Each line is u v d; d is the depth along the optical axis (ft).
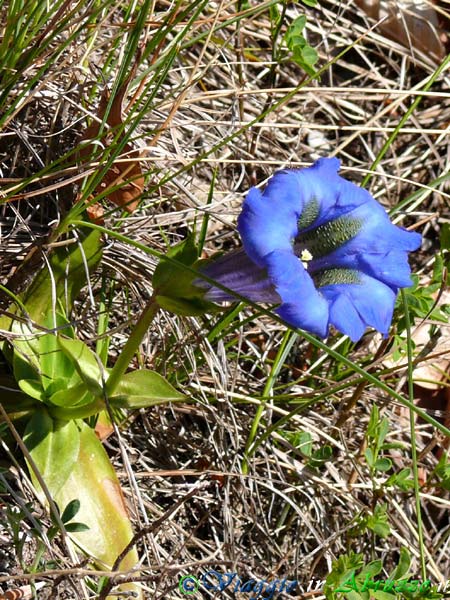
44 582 1.33
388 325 1.26
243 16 1.51
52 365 1.39
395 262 1.28
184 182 1.60
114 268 1.51
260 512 1.50
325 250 1.28
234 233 1.59
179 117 1.60
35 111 1.50
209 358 1.51
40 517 1.37
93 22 1.51
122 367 1.31
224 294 1.25
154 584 1.40
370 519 1.43
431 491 1.59
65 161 1.50
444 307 1.51
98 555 1.35
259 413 1.51
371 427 1.47
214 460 1.52
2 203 1.40
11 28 1.38
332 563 1.41
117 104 1.44
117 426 1.45
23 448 1.30
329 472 1.55
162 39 1.38
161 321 1.52
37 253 1.43
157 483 1.49
